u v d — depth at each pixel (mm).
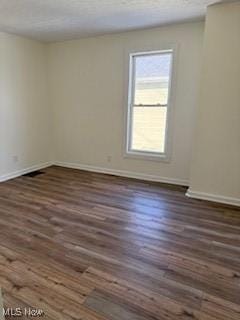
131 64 4051
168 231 2551
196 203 3271
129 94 4156
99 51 4234
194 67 3594
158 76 3938
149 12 3105
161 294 1698
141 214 2934
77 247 2242
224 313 1554
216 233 2527
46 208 3064
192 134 3793
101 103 4430
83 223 2695
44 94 4816
